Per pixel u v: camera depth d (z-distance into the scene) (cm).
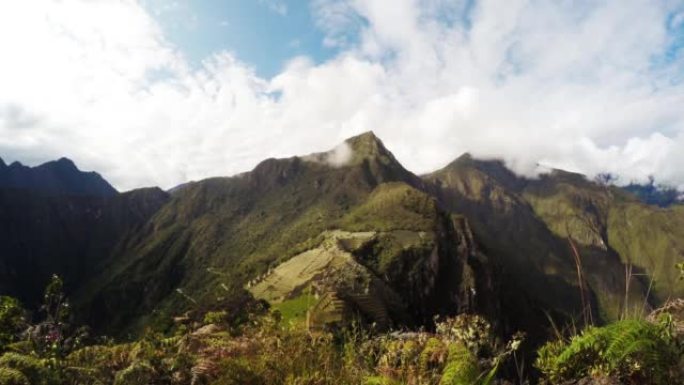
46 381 647
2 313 922
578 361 519
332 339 670
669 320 480
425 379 568
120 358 821
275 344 678
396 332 754
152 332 921
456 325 647
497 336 627
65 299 954
